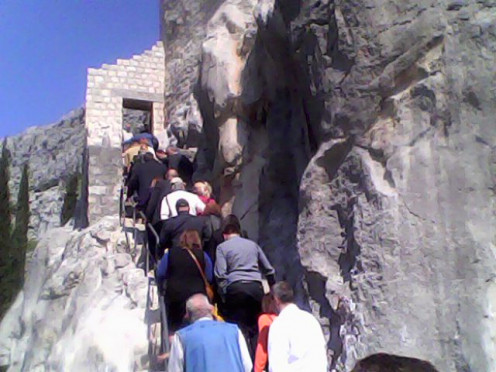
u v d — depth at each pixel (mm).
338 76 8078
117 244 11422
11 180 37656
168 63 17047
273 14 9523
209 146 12367
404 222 7148
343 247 7824
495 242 6965
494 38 7363
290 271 9125
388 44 7719
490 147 7219
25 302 13109
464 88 7328
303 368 4871
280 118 10477
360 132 7848
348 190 7855
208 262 6629
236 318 6426
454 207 7082
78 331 9828
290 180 10156
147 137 12547
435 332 6754
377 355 6855
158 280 6422
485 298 6746
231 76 11391
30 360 11000
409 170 7305
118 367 8617
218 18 12656
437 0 7598
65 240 13875
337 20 8047
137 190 10320
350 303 7246
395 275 7027
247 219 10656
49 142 39156
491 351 6582
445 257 6957
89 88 16578
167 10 17359
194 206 8359
